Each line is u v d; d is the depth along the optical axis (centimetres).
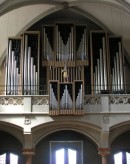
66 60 2355
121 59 2405
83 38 2419
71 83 2062
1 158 2367
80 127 2162
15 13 2414
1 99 2086
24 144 2148
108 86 2333
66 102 2030
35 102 2092
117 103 2097
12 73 2319
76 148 2384
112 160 2367
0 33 2497
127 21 2458
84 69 2431
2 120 2061
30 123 2069
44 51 2375
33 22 2509
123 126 2180
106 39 2436
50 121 2075
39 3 2292
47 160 2356
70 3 2384
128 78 2573
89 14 2506
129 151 2388
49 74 2341
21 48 2384
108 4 2233
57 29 2416
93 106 2088
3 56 2519
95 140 2161
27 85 2291
